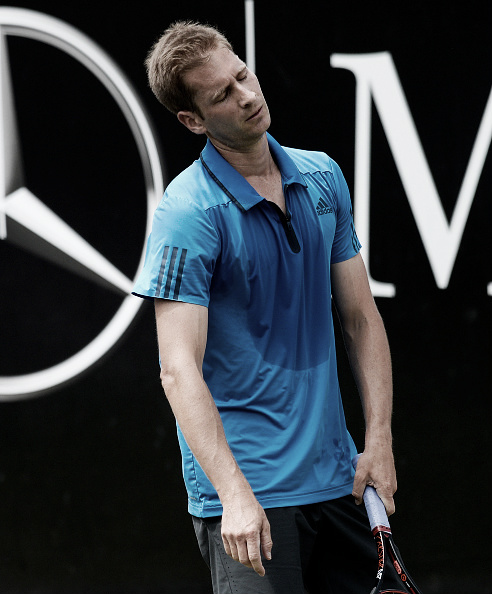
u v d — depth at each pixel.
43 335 13.37
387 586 7.85
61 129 13.19
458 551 14.52
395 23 13.84
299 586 7.60
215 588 7.95
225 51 7.55
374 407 8.18
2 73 13.01
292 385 7.77
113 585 13.75
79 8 13.12
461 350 14.38
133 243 13.43
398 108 13.91
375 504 7.86
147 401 13.70
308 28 13.68
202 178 7.68
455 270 14.24
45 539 13.61
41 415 13.48
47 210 13.23
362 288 8.48
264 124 7.57
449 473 14.48
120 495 13.73
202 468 7.20
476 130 14.08
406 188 14.02
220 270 7.58
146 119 13.33
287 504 7.67
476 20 13.99
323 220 7.96
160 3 13.31
